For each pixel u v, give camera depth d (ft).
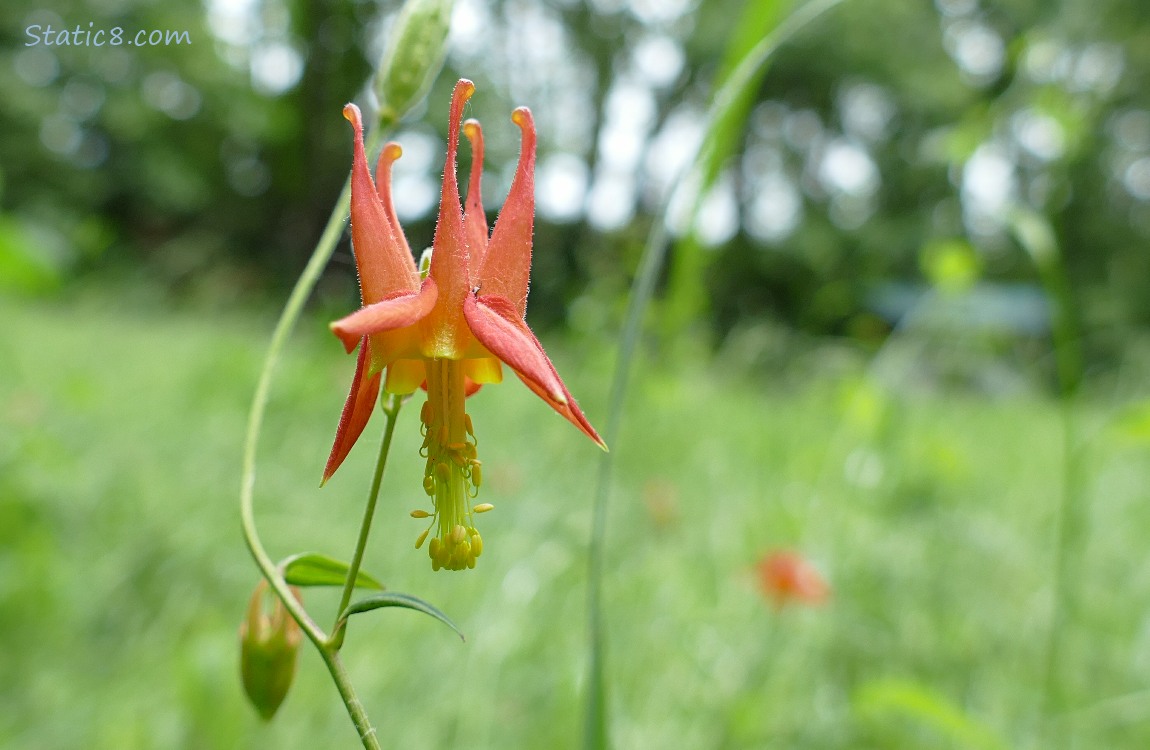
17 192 81.66
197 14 74.79
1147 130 85.66
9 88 77.15
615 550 16.38
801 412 30.42
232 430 22.58
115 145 87.20
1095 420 28.09
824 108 104.17
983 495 23.57
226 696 10.50
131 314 43.50
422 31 7.25
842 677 14.34
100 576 14.32
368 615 13.74
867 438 20.59
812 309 77.71
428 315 4.90
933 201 94.17
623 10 94.63
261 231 96.99
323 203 93.81
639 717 12.53
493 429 23.44
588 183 95.86
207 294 47.09
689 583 16.29
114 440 19.81
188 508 16.80
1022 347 38.78
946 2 91.76
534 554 14.94
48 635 13.11
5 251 19.58
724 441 26.23
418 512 5.08
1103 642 15.66
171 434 21.58
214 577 15.17
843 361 30.09
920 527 19.31
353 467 19.43
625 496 19.77
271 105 84.43
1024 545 19.38
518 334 4.83
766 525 19.03
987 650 15.19
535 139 5.15
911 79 91.91
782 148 105.40
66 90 81.61
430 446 5.09
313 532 16.34
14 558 13.66
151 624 13.83
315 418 24.12
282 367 28.32
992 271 75.77
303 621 5.24
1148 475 25.85
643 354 24.57
